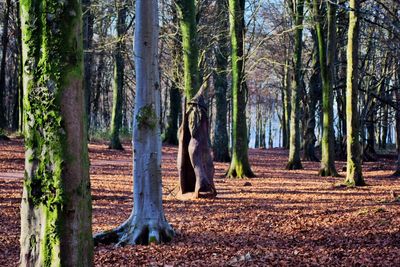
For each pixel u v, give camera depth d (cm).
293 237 840
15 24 3153
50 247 364
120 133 3894
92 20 2597
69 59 363
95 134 3825
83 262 374
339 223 952
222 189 1598
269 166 2731
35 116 362
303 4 2470
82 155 373
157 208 820
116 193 1420
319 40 2084
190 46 1559
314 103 3191
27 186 367
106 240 805
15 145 2569
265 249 746
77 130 369
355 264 638
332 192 1514
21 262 373
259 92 6256
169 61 2950
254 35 2652
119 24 2691
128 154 2845
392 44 2127
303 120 3434
